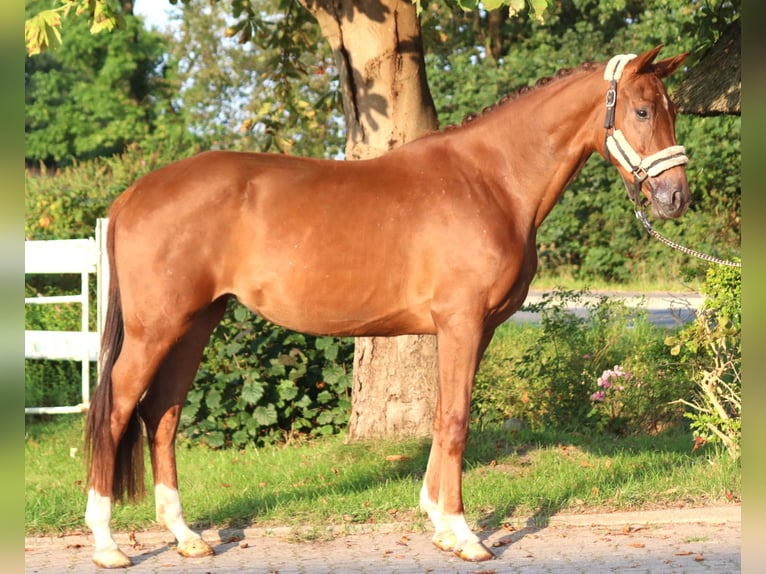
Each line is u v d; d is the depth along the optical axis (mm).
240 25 10320
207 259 5340
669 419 9148
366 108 8078
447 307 5422
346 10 8016
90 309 12164
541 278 22688
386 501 6574
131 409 5359
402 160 5688
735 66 7340
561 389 9266
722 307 7473
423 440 7992
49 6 35781
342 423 9078
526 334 11945
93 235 14055
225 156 5535
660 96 5477
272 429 9055
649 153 5438
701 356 8570
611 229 23203
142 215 5332
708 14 8109
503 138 5707
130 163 16547
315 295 5438
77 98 35969
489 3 5340
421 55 8117
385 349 8188
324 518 6289
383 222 5457
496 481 7047
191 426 8883
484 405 9391
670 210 5359
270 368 8898
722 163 21953
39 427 9883
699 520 6152
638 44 24406
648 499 6527
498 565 5266
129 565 5320
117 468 5406
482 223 5461
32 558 5555
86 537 6012
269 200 5422
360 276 5438
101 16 7410
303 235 5395
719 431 7535
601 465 7410
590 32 25812
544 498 6578
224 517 6328
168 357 5707
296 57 10672
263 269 5410
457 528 5434
